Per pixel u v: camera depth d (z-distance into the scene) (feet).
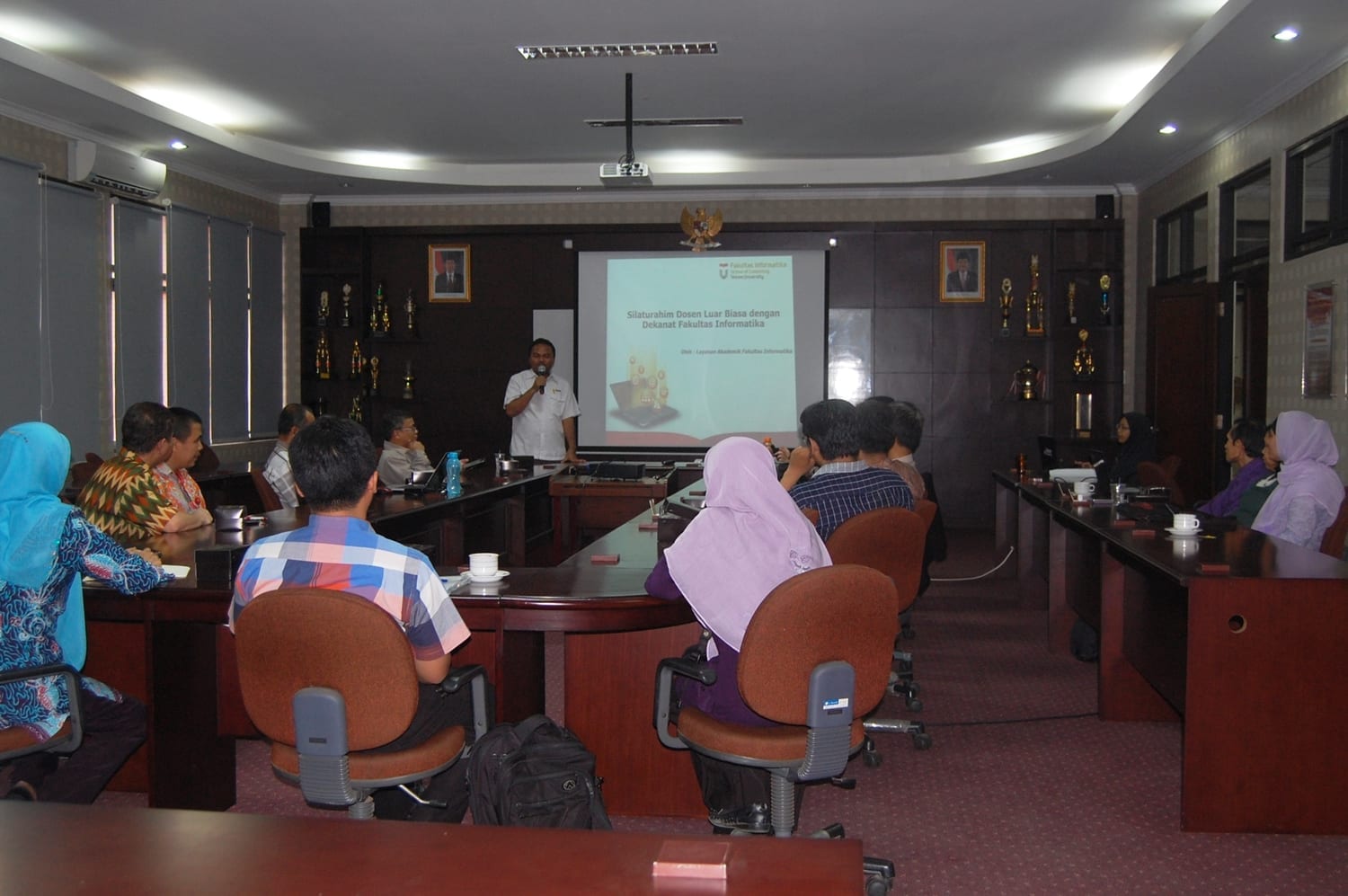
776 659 6.97
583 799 6.77
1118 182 29.40
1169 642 10.46
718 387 30.71
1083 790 10.54
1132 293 30.12
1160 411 25.57
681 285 30.73
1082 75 21.18
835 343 30.94
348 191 30.60
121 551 8.35
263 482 16.19
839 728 7.14
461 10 17.63
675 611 8.91
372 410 31.99
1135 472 21.59
